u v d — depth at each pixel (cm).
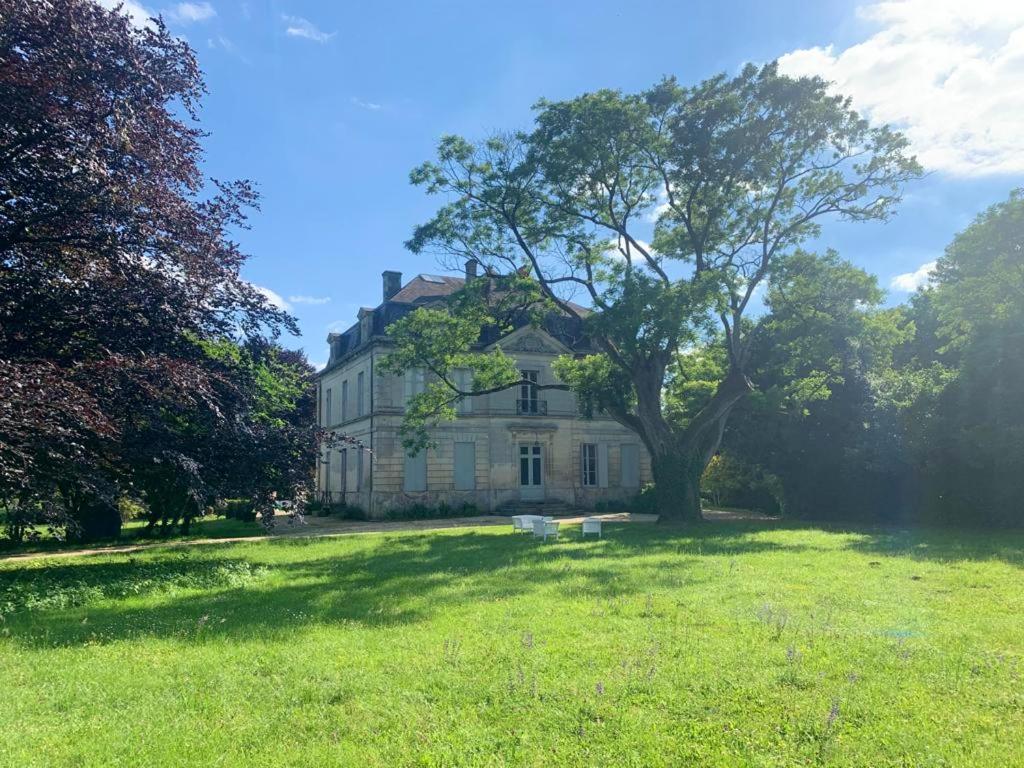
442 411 2552
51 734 456
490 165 2225
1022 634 663
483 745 433
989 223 2142
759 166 2144
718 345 2820
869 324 2230
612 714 475
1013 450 1859
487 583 1052
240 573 1264
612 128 2117
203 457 1341
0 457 962
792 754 413
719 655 602
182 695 531
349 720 476
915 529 2017
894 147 2139
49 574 1300
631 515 3197
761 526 2166
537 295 2369
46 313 1139
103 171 1052
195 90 1284
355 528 2648
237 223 1391
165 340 1246
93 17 1118
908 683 523
